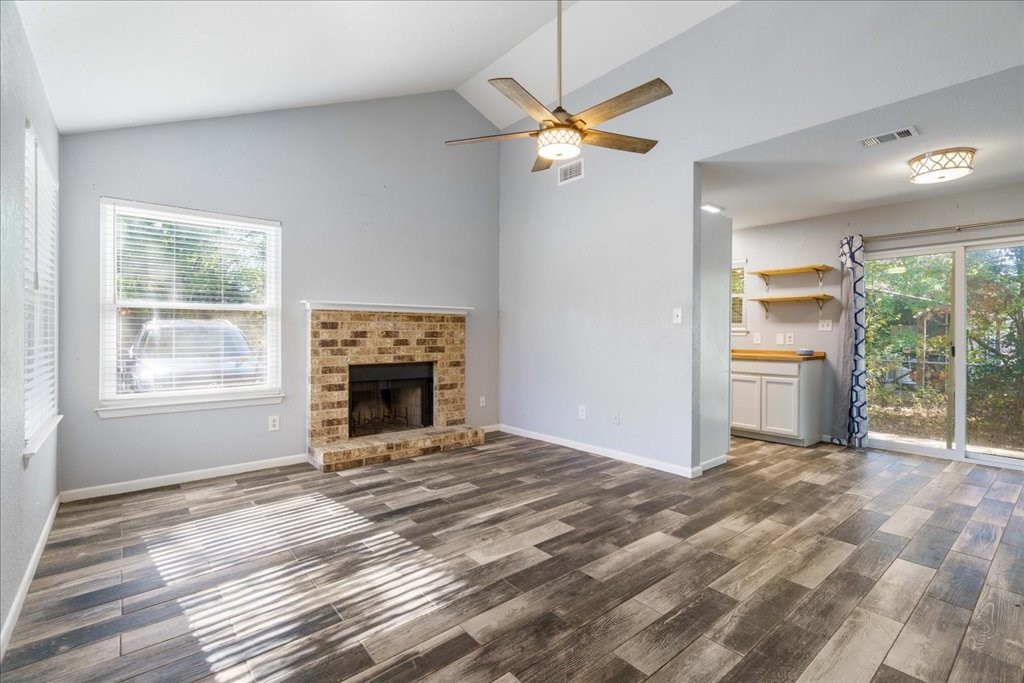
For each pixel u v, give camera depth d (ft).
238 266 12.75
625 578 7.27
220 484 11.75
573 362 15.56
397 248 15.69
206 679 5.16
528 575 7.36
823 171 12.51
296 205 13.64
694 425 12.48
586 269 15.07
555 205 16.11
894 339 15.69
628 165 13.76
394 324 15.33
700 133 11.93
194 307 12.08
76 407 10.57
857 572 7.46
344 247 14.53
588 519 9.55
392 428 16.12
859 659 5.48
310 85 12.34
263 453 13.10
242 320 12.84
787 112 10.28
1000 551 8.18
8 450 5.93
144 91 9.66
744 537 8.72
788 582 7.16
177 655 5.54
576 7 12.19
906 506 10.30
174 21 7.81
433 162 16.58
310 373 13.70
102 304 10.89
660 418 13.06
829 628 6.06
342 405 14.26
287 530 9.04
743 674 5.24
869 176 12.84
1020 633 5.96
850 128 9.96
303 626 6.11
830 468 13.26
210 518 9.61
